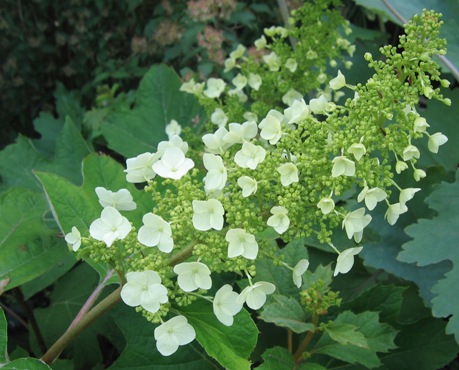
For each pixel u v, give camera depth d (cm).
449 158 80
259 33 130
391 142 38
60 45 167
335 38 72
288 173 37
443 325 58
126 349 52
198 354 54
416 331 58
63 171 81
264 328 61
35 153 81
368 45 101
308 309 50
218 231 39
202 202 36
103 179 54
